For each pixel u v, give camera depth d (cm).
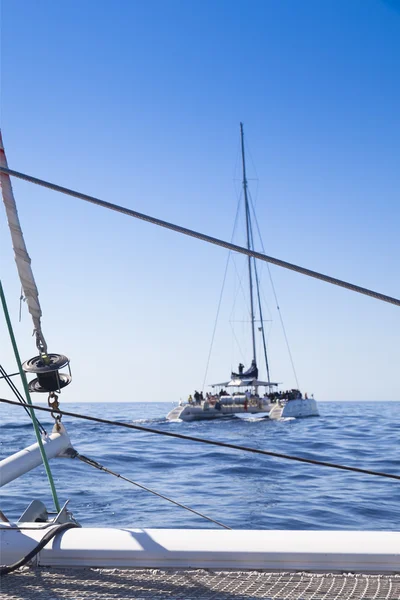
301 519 923
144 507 993
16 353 336
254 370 4556
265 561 238
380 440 2530
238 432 3306
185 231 285
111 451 1989
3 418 4188
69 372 352
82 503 1014
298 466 1605
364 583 224
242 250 281
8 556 247
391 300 276
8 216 341
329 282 280
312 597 212
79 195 291
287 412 4172
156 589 223
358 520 915
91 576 237
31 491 1099
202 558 240
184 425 3912
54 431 349
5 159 340
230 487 1262
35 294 347
